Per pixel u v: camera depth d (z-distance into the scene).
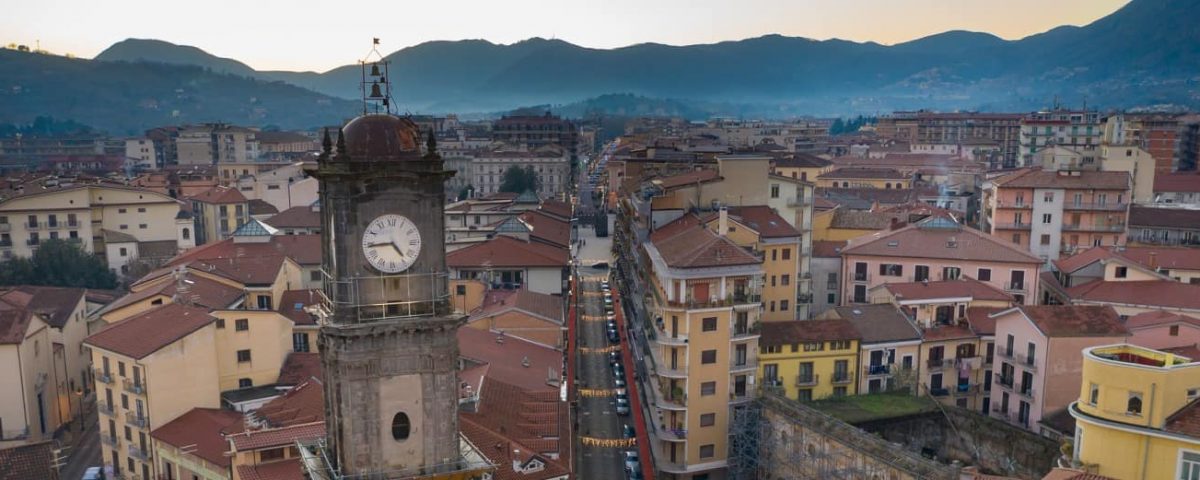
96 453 109.06
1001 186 159.50
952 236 130.25
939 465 72.31
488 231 180.38
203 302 105.06
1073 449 65.06
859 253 131.38
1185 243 162.75
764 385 100.31
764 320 118.38
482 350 101.25
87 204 177.00
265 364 101.56
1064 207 156.25
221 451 82.50
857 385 102.75
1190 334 89.81
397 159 47.53
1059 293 123.38
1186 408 58.41
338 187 46.75
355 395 48.06
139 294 114.12
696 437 97.06
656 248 107.81
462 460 50.94
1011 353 99.69
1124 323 97.75
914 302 109.44
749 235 112.75
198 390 94.50
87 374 126.31
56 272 157.38
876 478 77.50
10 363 102.44
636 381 123.25
